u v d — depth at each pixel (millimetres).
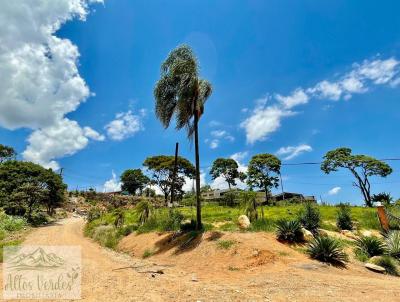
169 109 20125
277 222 16516
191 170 71000
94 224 41250
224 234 15977
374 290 7871
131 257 18047
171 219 22141
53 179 56312
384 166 53312
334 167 57625
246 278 10148
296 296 7258
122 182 96875
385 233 17281
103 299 6594
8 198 49312
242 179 77062
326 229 19547
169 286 8078
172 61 19359
